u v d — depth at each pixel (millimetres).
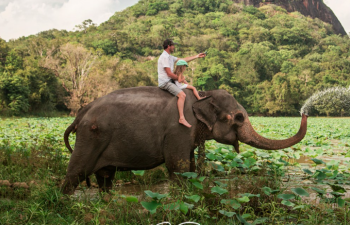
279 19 177875
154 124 4961
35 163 6582
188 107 5254
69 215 4074
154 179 6500
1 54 52250
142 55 132875
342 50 152000
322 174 5547
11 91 41688
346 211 4227
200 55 5789
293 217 4246
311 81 97625
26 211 3943
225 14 178250
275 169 6320
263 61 109250
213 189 4301
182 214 4105
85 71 59531
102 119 4867
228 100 5535
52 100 51812
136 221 4035
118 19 173625
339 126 26469
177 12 181125
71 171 4828
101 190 5285
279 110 88625
